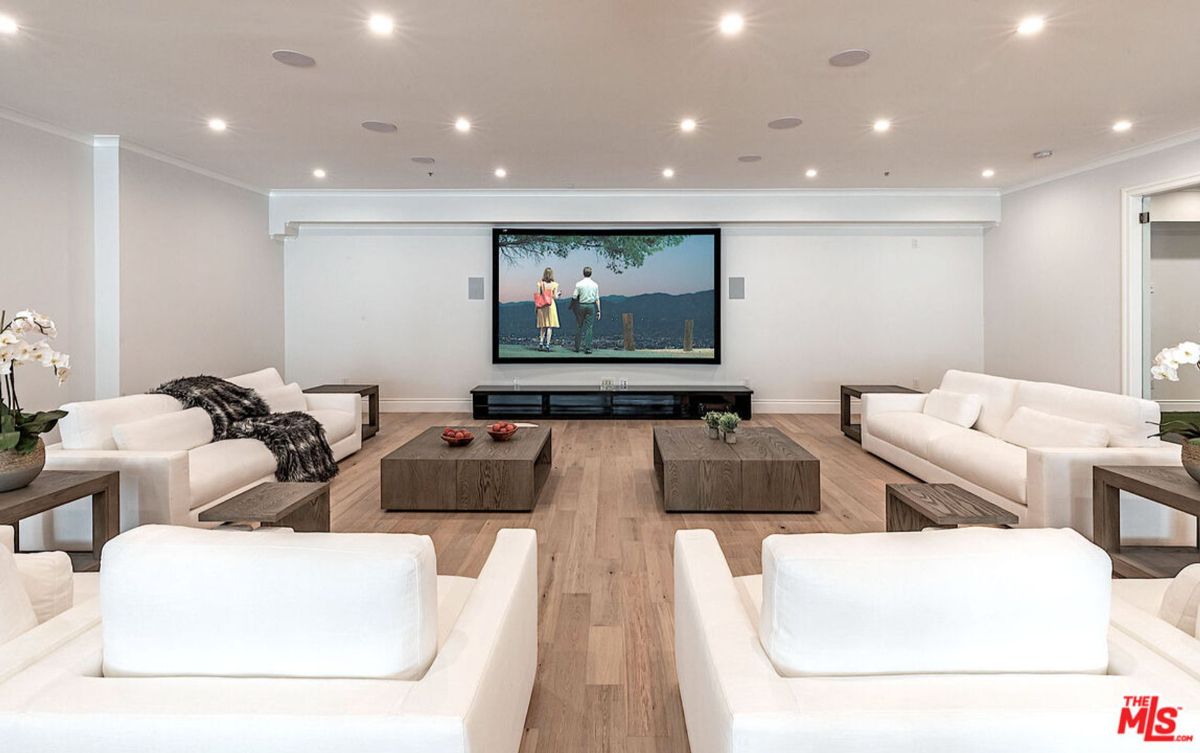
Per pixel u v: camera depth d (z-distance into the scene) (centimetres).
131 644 110
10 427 256
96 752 98
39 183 470
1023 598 108
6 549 127
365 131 501
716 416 458
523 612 173
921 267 804
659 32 330
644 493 442
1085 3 302
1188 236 650
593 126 489
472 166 619
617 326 808
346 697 103
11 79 389
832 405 808
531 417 775
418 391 815
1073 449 321
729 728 100
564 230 800
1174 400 671
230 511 252
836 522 380
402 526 371
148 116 462
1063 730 96
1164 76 393
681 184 700
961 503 267
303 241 801
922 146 549
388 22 318
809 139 526
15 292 453
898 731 96
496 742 127
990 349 784
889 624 108
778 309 807
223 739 97
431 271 807
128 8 303
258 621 108
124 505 311
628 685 209
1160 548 303
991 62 370
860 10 308
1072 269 643
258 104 437
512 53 355
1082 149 562
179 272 597
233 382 509
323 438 482
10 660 114
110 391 525
